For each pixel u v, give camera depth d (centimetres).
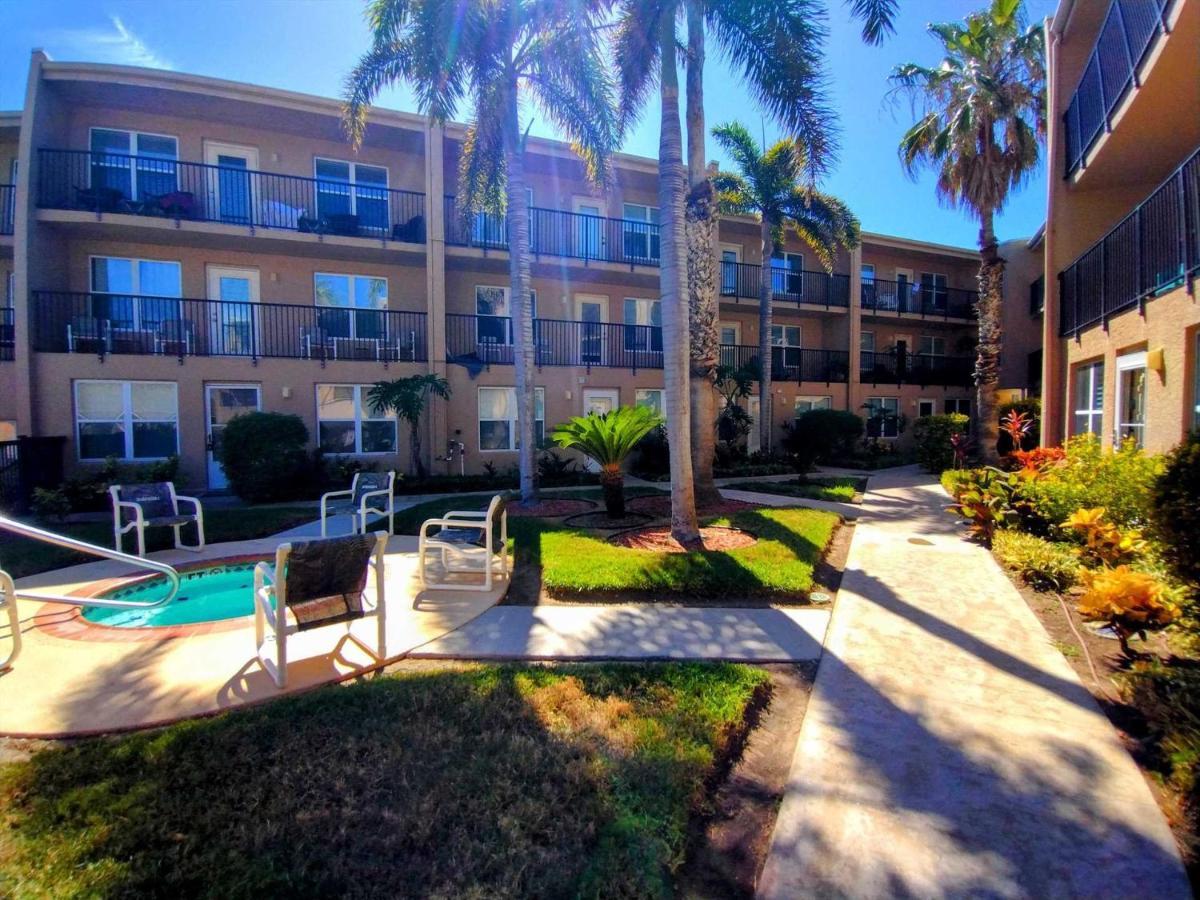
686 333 743
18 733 320
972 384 2508
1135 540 531
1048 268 1092
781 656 423
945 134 1390
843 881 218
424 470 1441
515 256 1079
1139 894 209
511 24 996
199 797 260
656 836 237
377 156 1527
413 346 1489
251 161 1425
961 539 799
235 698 359
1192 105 773
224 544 813
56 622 500
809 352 2216
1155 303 686
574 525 877
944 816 252
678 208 733
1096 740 307
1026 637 448
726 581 563
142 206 1263
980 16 1326
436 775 274
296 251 1420
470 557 692
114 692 367
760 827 254
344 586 402
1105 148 895
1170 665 365
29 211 1177
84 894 208
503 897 206
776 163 1738
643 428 906
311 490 1278
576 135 1137
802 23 818
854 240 1880
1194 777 252
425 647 439
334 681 383
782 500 1144
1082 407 1007
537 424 1628
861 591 569
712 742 303
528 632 470
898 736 314
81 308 1304
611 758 286
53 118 1251
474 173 1243
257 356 1338
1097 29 1045
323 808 252
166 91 1263
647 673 385
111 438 1256
